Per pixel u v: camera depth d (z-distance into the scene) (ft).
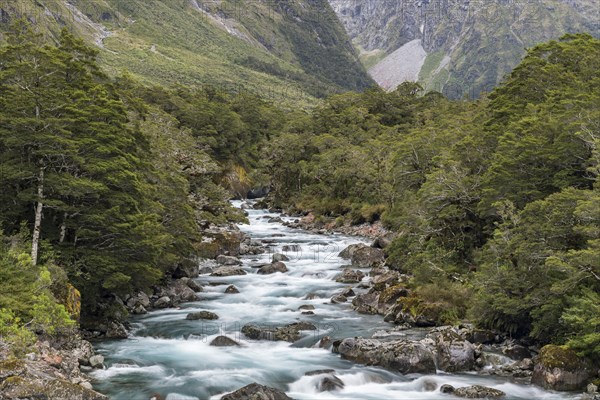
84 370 80.38
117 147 107.34
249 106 465.06
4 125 93.71
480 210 128.26
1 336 72.54
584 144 106.73
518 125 127.75
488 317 98.63
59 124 97.45
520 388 76.43
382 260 171.12
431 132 210.79
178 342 96.12
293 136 358.64
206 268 163.02
